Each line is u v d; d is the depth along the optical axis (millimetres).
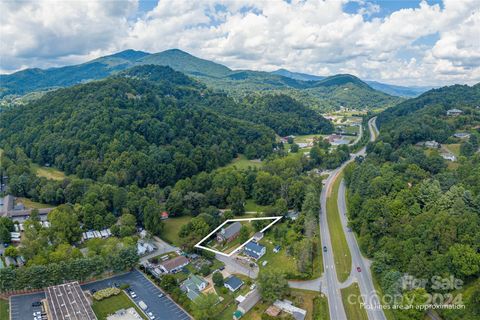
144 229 157500
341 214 170500
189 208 175750
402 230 122625
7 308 101250
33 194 181250
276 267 126312
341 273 120938
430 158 181250
